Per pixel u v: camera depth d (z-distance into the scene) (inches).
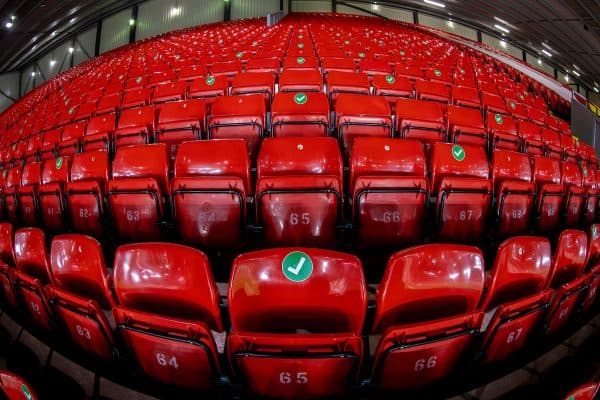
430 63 303.6
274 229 81.7
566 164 130.4
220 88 175.6
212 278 51.5
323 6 706.2
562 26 598.5
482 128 139.1
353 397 50.5
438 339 47.6
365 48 338.0
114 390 59.3
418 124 133.0
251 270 48.6
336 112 140.8
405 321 55.3
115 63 439.2
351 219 89.9
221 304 63.0
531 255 61.6
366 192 81.0
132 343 52.8
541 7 560.4
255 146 126.0
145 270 54.2
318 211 80.0
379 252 87.2
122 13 735.1
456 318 47.6
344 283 48.9
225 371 55.6
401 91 182.5
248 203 95.2
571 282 61.8
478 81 269.0
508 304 51.1
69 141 152.9
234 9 665.6
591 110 199.2
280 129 124.3
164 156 101.5
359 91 171.9
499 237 98.4
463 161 104.7
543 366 66.1
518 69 553.9
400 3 725.3
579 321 76.9
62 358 65.6
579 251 71.5
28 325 73.2
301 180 78.3
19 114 436.5
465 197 88.4
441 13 749.9
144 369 55.4
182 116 144.9
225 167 96.9
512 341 58.8
